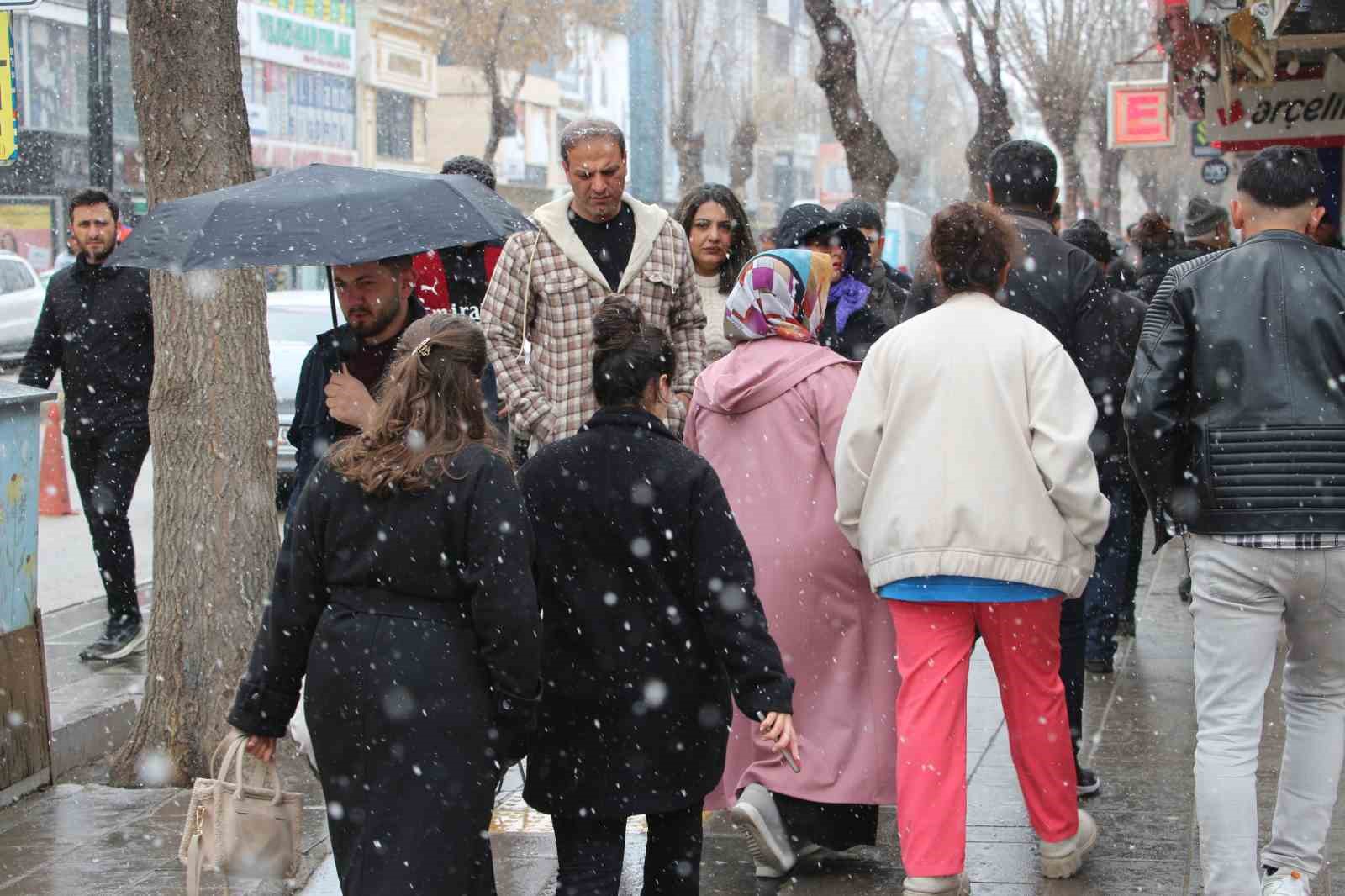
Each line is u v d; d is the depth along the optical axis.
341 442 3.78
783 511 4.96
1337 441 4.20
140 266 4.77
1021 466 4.48
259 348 6.22
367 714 3.64
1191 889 4.75
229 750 4.05
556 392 5.66
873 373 4.62
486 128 51.75
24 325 29.03
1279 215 4.36
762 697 4.03
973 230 4.59
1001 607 4.54
